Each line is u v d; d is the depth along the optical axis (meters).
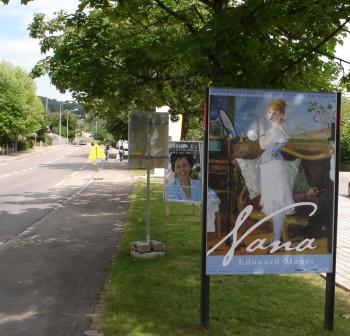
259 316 6.19
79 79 10.80
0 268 8.84
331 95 5.70
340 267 9.06
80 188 25.06
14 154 71.62
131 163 9.61
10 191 23.61
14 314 6.39
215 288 7.36
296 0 7.18
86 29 11.30
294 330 5.74
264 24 7.18
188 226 12.87
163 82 11.48
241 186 5.57
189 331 5.64
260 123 5.59
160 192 22.39
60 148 100.06
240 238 5.60
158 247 9.52
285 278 8.02
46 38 13.31
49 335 5.67
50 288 7.59
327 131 5.71
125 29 11.44
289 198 5.67
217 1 8.56
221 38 7.16
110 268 8.78
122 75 10.84
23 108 68.38
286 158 5.65
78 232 12.56
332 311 5.77
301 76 8.03
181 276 8.00
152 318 6.07
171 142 13.95
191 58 7.67
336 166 5.74
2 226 13.53
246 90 5.55
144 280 7.76
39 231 12.72
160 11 10.98
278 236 5.66
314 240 5.74
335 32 7.19
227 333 5.60
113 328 5.73
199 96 13.10
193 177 13.84
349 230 13.68
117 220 14.52
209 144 5.51
